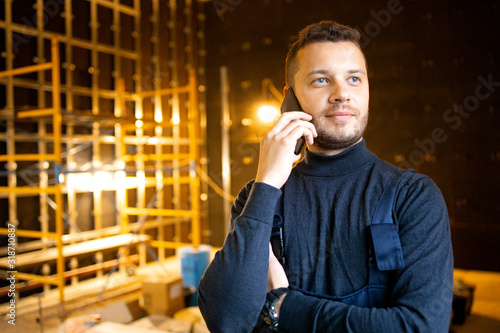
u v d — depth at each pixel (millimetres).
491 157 4449
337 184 919
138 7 5301
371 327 759
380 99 5004
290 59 991
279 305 844
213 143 6172
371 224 839
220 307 817
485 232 4508
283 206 946
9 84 3941
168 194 5680
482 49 4461
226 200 6062
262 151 908
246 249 823
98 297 3807
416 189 851
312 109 911
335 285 852
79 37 4613
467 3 4520
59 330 2830
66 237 4387
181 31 5945
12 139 3924
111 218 4945
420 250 803
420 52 4773
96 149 4734
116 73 5031
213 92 6172
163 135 5613
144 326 3045
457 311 3154
